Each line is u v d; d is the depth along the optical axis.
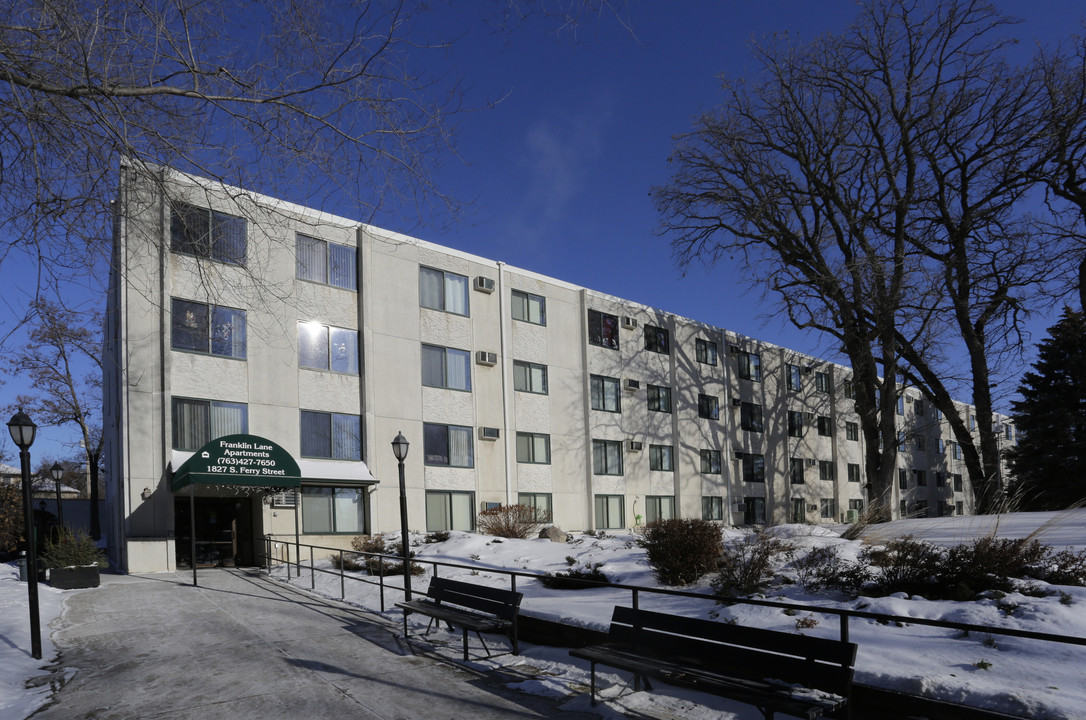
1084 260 28.30
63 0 6.32
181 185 7.80
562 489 30.69
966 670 6.30
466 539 20.34
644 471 34.69
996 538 11.57
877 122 32.00
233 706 6.93
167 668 8.50
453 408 27.00
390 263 25.72
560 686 7.42
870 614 8.20
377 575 16.64
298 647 9.54
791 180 33.94
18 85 6.52
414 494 25.17
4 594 13.95
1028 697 5.36
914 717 5.78
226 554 21.44
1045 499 36.03
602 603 10.84
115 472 22.09
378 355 24.84
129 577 17.58
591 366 32.91
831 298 32.53
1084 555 10.27
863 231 32.25
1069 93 28.27
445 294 27.50
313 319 23.31
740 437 41.25
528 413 29.91
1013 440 54.16
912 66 30.81
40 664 8.80
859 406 33.78
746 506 40.38
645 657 6.72
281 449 19.31
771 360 44.91
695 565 12.20
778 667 5.68
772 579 11.01
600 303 34.06
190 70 6.70
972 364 31.03
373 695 7.21
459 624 8.73
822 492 47.31
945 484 62.62
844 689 5.17
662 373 36.78
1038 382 39.03
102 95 6.60
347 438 23.73
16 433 9.30
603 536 23.89
